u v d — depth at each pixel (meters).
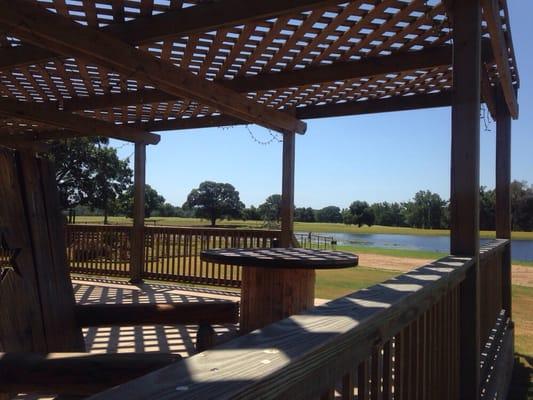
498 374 3.56
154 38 3.66
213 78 5.37
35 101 6.77
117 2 3.43
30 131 9.05
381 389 1.45
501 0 3.25
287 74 5.09
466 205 2.72
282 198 7.05
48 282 2.44
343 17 3.73
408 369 1.64
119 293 6.86
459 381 2.71
